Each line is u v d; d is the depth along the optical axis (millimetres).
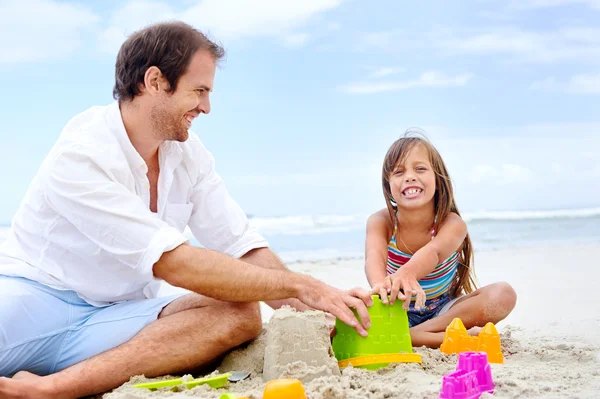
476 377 2488
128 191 2865
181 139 3109
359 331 2922
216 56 3102
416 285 3328
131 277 2951
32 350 2877
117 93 3098
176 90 2965
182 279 2785
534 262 8188
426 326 3648
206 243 3473
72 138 2957
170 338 2871
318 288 2943
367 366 2926
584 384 2646
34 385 2605
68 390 2676
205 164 3447
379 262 3844
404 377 2736
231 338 2986
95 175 2842
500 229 15398
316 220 16734
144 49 2936
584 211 19344
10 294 2836
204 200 3420
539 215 18328
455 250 3885
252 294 2836
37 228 2971
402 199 3965
